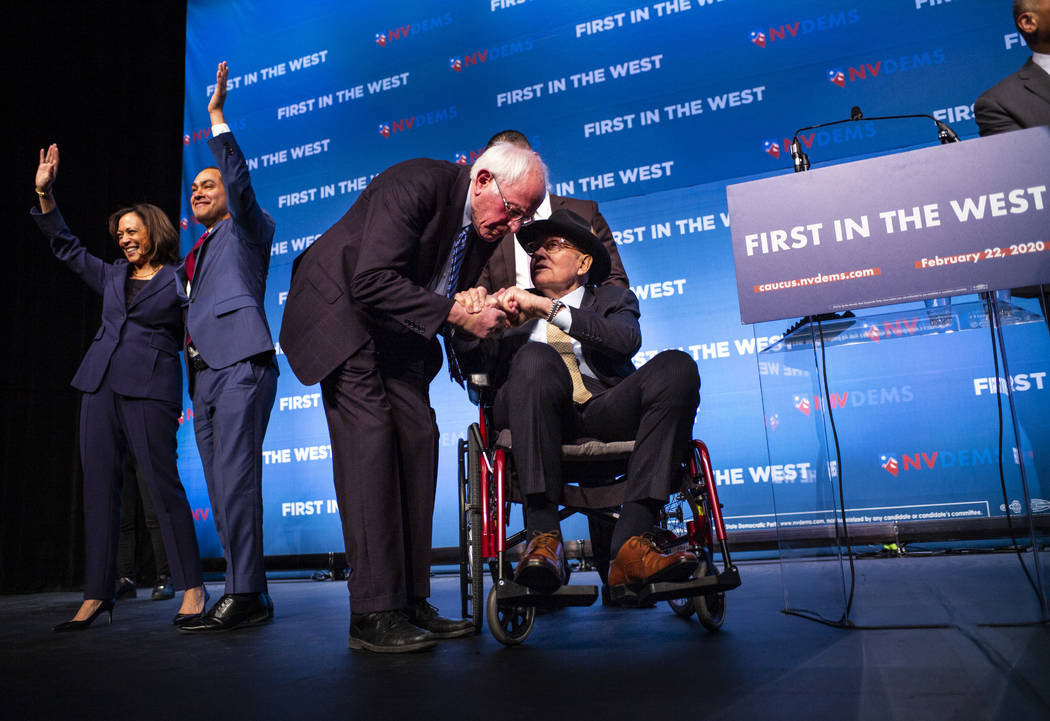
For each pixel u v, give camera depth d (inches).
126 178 187.3
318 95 181.8
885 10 143.2
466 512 74.8
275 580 165.6
